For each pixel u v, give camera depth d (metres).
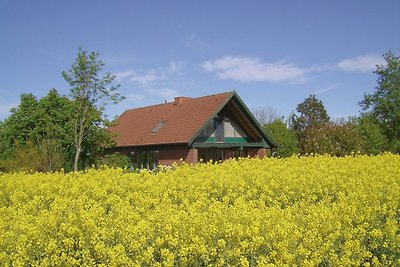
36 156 19.58
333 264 5.79
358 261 5.86
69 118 22.20
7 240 6.28
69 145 22.30
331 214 7.00
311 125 32.88
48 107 22.42
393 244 6.39
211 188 10.98
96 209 7.73
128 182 11.80
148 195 10.31
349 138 29.48
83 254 5.95
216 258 5.94
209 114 25.33
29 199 10.71
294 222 6.72
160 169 14.96
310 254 5.78
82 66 21.42
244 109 26.66
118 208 8.30
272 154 30.56
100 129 22.47
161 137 26.59
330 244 5.96
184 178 12.37
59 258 5.83
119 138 30.12
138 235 6.30
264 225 6.43
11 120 22.34
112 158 23.84
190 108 27.88
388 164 15.02
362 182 10.61
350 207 7.42
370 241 6.57
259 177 11.84
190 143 24.22
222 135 26.84
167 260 5.59
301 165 15.16
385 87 35.28
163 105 32.22
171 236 6.14
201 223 6.51
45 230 6.66
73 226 6.60
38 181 12.09
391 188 9.58
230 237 6.09
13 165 19.22
